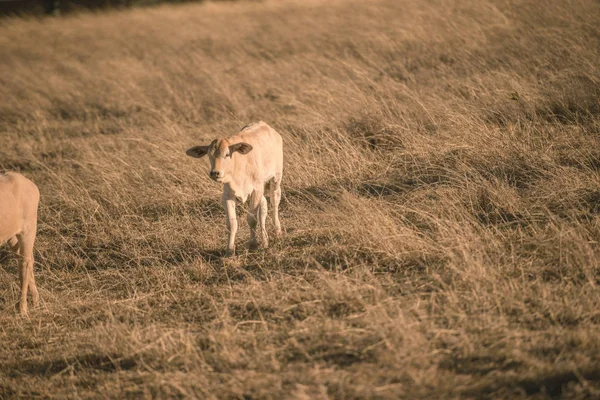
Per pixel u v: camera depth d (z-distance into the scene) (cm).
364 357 909
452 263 1123
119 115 2689
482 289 1035
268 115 2294
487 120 1791
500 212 1332
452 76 2270
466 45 2564
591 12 2491
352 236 1284
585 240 1128
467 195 1384
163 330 1077
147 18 4688
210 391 880
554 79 1911
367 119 1917
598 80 1791
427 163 1592
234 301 1142
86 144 2273
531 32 2472
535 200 1338
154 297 1242
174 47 3706
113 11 5312
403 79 2438
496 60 2291
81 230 1661
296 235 1398
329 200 1532
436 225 1262
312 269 1224
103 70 3359
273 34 3588
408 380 841
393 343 917
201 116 2453
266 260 1313
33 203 1320
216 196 1688
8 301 1346
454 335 933
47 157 2264
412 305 1028
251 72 2861
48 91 3136
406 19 3164
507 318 959
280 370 909
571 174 1373
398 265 1178
